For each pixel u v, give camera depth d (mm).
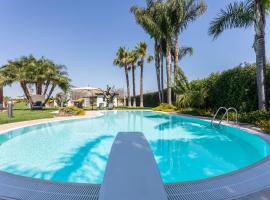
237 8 10500
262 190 2500
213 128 9680
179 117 13805
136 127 11086
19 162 4984
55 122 10734
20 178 2793
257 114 8867
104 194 1922
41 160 5164
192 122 11984
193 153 5762
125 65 33594
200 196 2359
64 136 8398
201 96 15086
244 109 11383
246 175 2898
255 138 6250
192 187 2553
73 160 5156
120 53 33750
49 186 2568
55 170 4453
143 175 2250
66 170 4449
